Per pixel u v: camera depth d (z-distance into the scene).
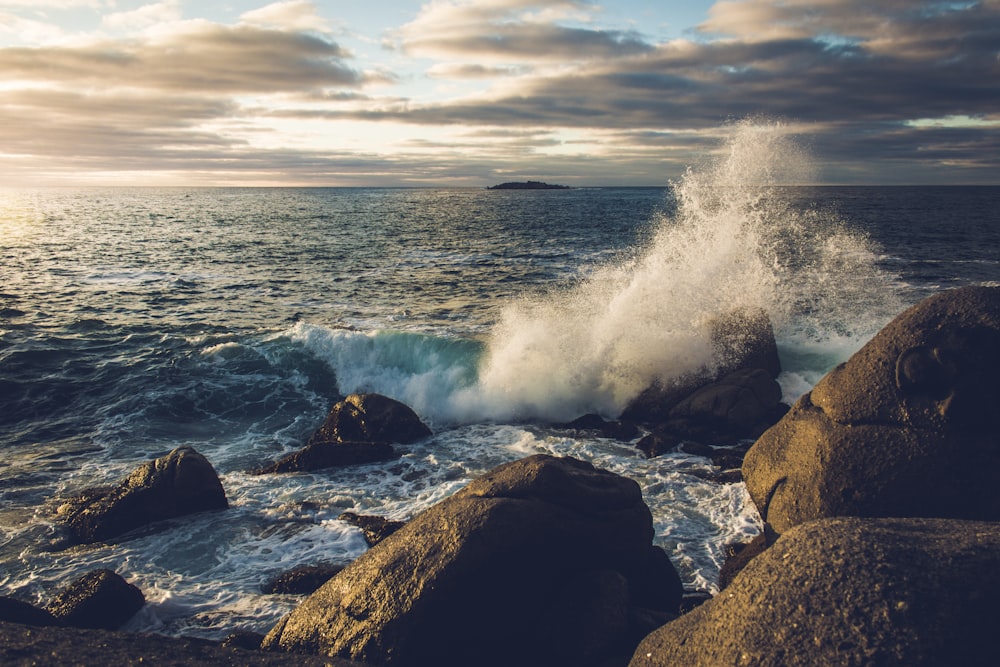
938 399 5.20
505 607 4.63
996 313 5.27
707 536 7.26
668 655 3.63
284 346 14.12
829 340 14.66
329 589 4.78
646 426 11.24
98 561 6.93
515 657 4.69
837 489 5.34
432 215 67.69
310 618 4.66
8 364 13.43
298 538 7.39
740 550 6.59
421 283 23.70
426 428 10.92
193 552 7.11
